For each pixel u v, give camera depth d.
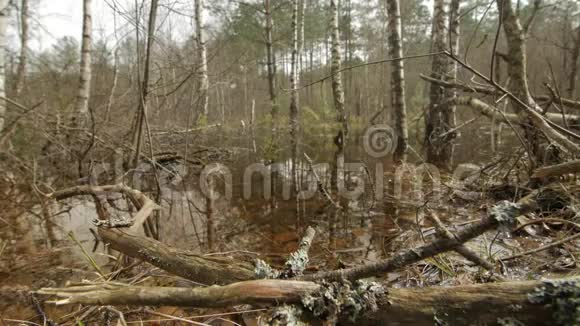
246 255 2.23
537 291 0.85
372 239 2.43
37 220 2.94
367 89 18.28
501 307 0.87
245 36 10.95
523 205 0.98
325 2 16.34
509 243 2.11
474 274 1.70
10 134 4.07
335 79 8.94
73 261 2.14
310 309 0.94
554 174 1.57
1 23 4.73
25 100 5.30
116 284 1.19
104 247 2.36
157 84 3.72
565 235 2.08
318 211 3.18
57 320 1.53
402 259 1.12
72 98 5.67
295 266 1.31
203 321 1.52
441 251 1.09
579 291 0.80
